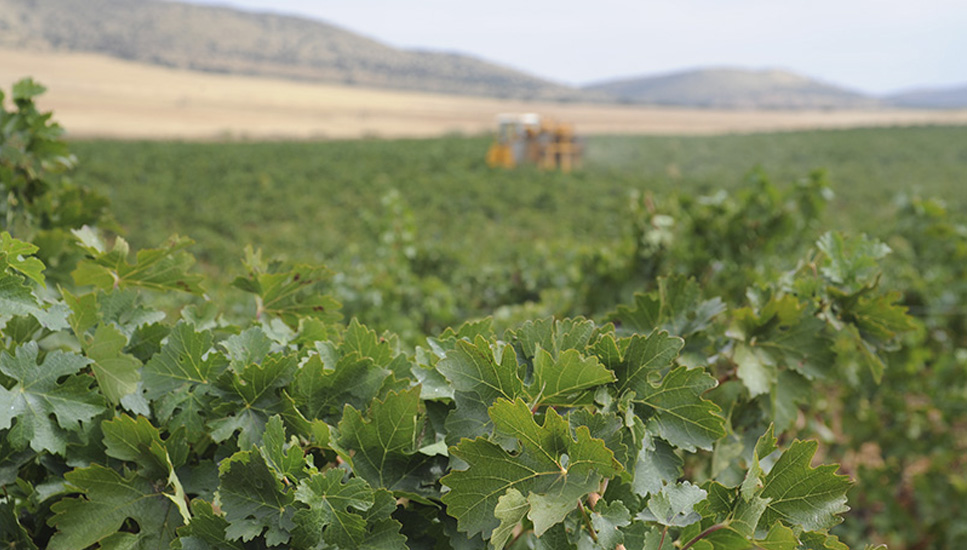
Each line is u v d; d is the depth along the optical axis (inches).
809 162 2379.4
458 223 1138.0
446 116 6127.0
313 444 46.7
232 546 41.4
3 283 43.6
